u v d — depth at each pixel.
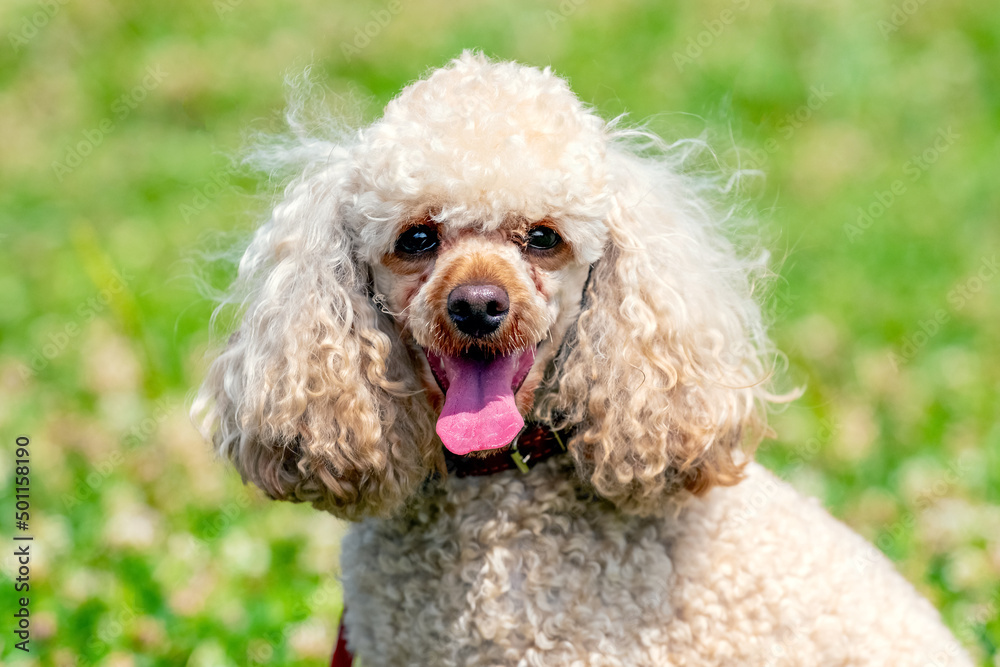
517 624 2.63
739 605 2.69
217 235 5.40
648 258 2.71
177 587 3.80
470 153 2.49
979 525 4.12
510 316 2.53
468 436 2.53
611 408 2.60
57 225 6.70
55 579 3.87
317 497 2.74
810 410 4.87
